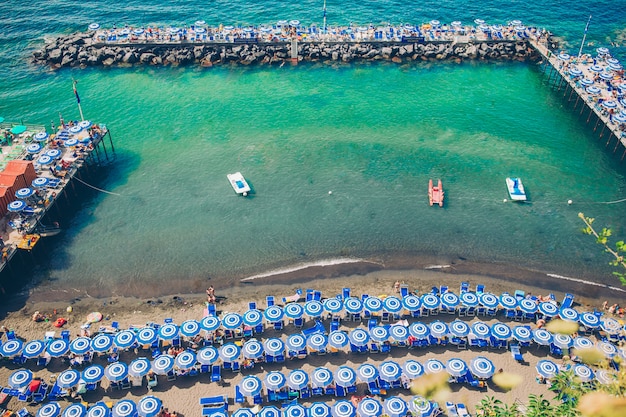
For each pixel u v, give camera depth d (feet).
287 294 182.60
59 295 182.39
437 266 195.11
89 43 336.70
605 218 217.77
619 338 161.27
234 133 268.21
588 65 311.88
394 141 262.88
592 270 193.98
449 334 159.43
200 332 166.40
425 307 168.66
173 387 148.77
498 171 242.99
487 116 285.43
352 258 198.18
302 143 260.42
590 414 61.77
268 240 205.46
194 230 209.67
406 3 406.41
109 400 145.48
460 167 245.04
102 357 157.48
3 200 200.54
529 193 229.86
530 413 68.74
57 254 198.29
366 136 266.36
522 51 344.69
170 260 196.44
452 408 139.74
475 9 399.65
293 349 153.58
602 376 139.64
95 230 209.36
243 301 179.63
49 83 309.01
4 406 144.15
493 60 343.05
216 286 186.19
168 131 269.44
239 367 153.89
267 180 235.81
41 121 275.18
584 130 274.98
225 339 162.71
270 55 336.90
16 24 370.32
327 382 143.43
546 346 161.17
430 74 326.03
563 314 165.27
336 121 278.26
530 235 208.85
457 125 277.03
